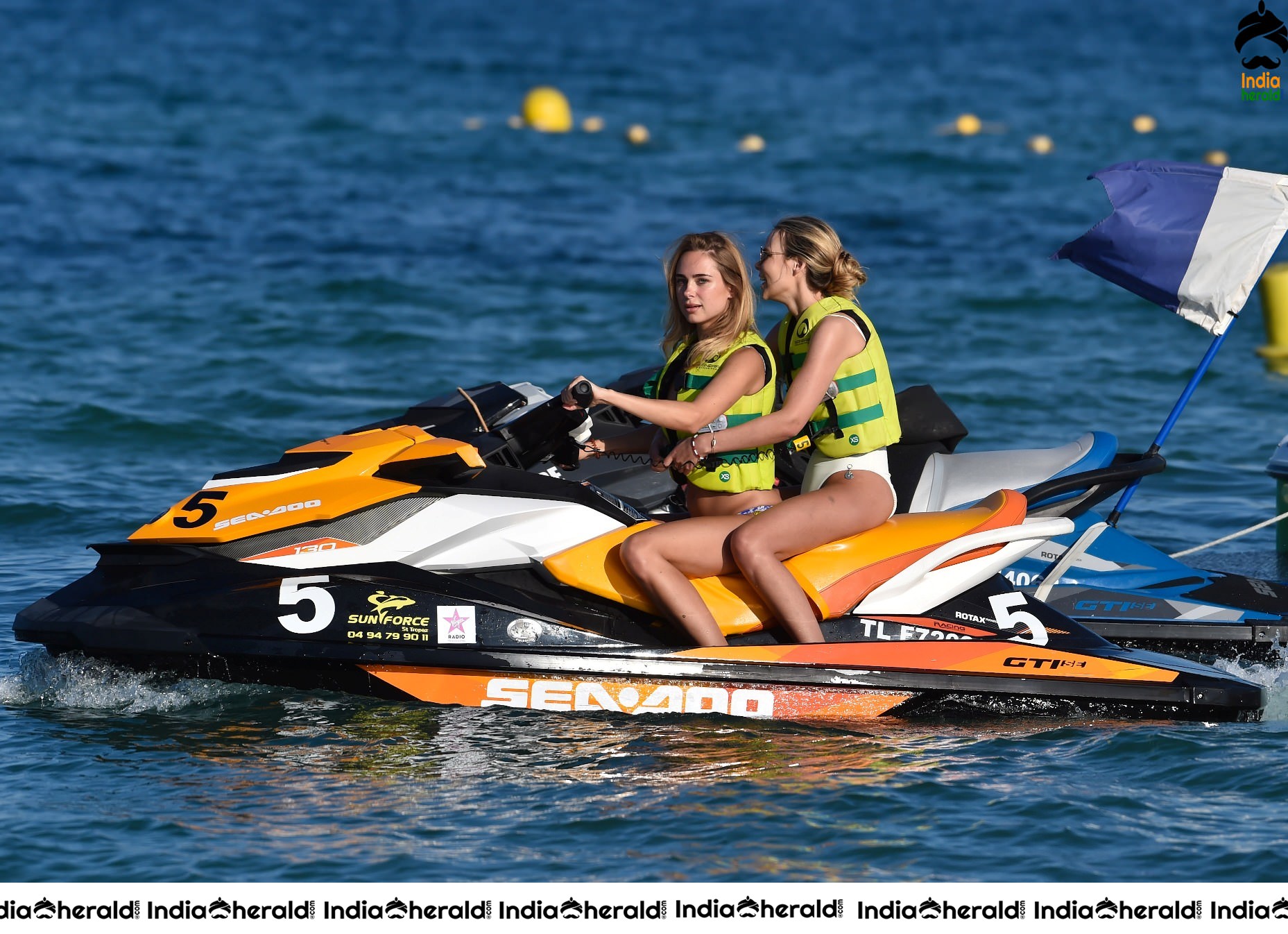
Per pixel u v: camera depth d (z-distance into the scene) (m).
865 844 15.73
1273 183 23.69
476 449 20.19
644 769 17.64
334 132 105.44
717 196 80.06
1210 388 43.19
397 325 48.25
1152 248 23.97
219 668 19.31
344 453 20.11
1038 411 39.91
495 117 119.19
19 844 15.60
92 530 28.78
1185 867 15.21
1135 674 19.83
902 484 23.58
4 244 60.94
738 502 19.67
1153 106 138.12
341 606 19.22
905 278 59.12
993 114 129.25
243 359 43.28
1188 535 30.44
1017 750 18.42
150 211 70.06
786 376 19.98
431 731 18.66
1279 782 17.33
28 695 20.00
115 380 40.47
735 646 19.30
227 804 16.64
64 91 125.88
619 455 21.11
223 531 19.67
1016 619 20.48
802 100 139.12
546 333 47.78
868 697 19.50
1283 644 22.77
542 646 19.22
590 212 73.69
